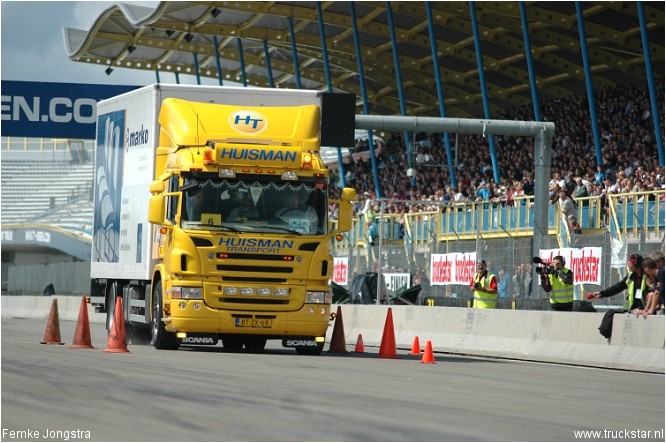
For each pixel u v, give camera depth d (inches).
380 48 4266.7
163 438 699.4
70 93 3457.2
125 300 1840.6
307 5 3895.2
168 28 4183.1
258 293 1524.4
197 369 1226.0
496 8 3491.6
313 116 1619.1
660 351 1418.6
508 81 4271.7
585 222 2422.5
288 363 1370.6
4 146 5925.2
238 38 4293.8
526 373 1341.0
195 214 1520.7
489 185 3287.4
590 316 1556.3
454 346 1820.9
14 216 5812.0
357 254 2696.9
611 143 3176.7
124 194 1813.5
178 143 1569.9
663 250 1886.1
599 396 1058.7
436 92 4621.1
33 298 3572.8
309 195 1557.6
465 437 740.0
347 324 2167.8
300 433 733.9
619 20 3417.8
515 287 2188.7
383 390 1041.5
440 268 2402.8
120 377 1089.4
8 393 920.3
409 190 4126.5
